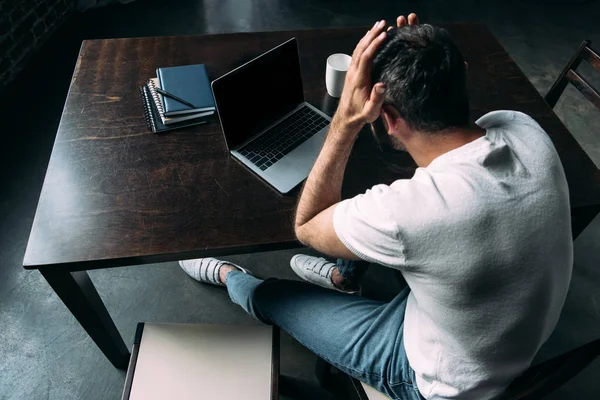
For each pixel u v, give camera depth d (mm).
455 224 755
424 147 868
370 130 1307
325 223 942
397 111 843
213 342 1237
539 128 887
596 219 2107
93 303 1277
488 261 763
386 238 796
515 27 3127
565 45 3018
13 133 2281
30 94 2467
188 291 1826
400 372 1058
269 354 1227
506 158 806
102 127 1289
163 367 1192
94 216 1102
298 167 1210
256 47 1562
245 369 1202
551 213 784
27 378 1610
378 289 1838
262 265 1908
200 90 1346
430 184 792
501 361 886
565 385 1645
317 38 1605
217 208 1131
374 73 849
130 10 3051
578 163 1252
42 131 2301
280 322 1228
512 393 928
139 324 1256
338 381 1630
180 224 1097
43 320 1733
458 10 3236
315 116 1343
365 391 1178
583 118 2543
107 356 1538
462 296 801
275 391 1173
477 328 840
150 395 1154
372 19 3127
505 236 758
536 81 2771
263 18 3080
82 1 2973
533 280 789
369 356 1099
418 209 776
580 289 1887
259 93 1243
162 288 1828
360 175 1204
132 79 1429
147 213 1113
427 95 788
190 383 1176
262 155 1231
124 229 1083
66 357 1657
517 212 763
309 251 1930
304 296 1221
